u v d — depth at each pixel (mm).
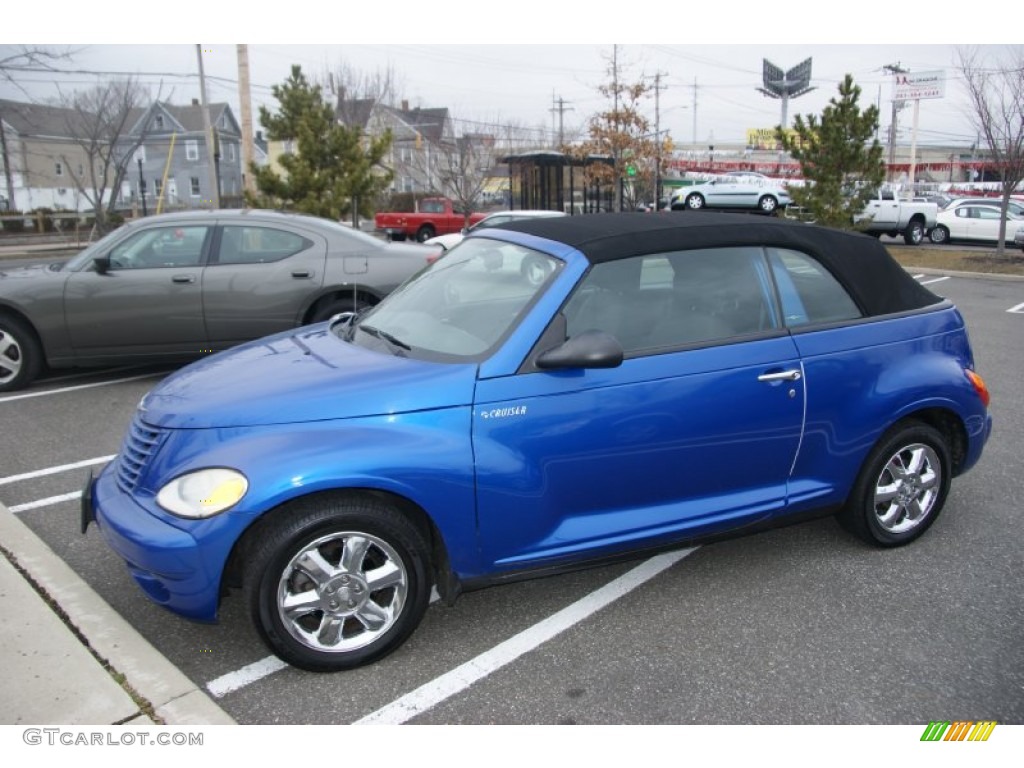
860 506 4113
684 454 3604
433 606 3773
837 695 3092
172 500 3053
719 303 3740
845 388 3900
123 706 2896
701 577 4023
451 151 40469
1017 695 3096
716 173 55094
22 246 31953
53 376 8094
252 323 7551
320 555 3137
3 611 3418
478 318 3605
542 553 3438
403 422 3189
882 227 27875
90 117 40250
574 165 28688
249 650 3416
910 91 55094
